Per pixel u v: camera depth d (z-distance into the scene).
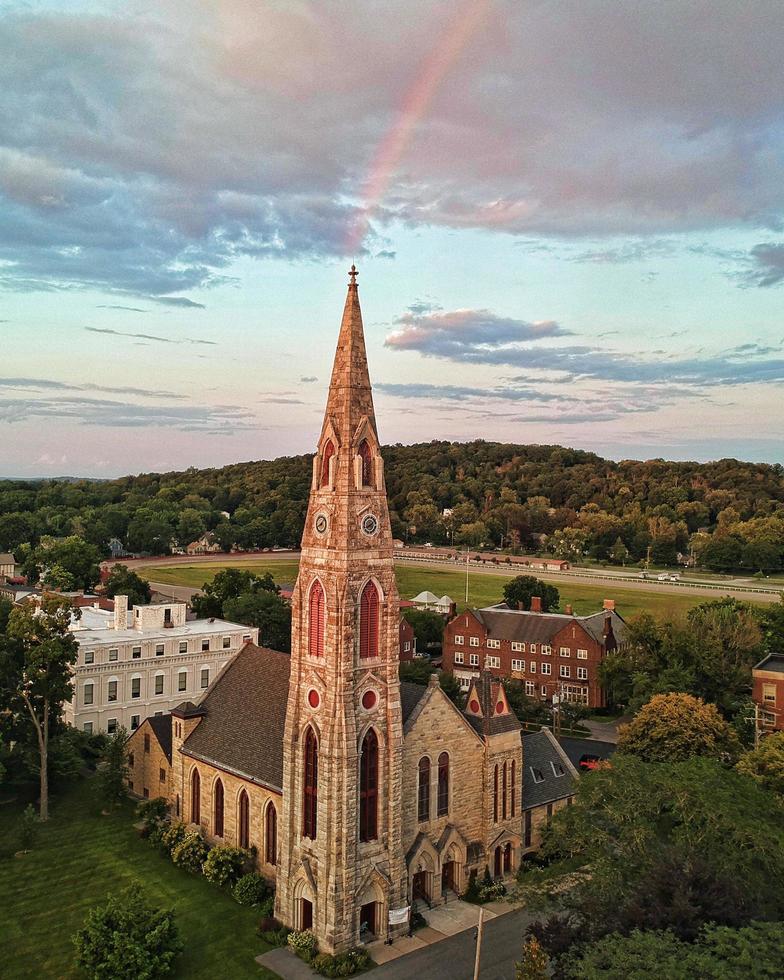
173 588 197.50
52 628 74.44
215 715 69.31
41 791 72.50
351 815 50.91
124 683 95.69
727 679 101.56
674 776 50.47
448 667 135.00
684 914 38.00
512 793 63.19
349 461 52.22
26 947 51.16
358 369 53.44
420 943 52.56
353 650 51.56
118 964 46.50
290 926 53.06
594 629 124.75
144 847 66.31
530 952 41.88
